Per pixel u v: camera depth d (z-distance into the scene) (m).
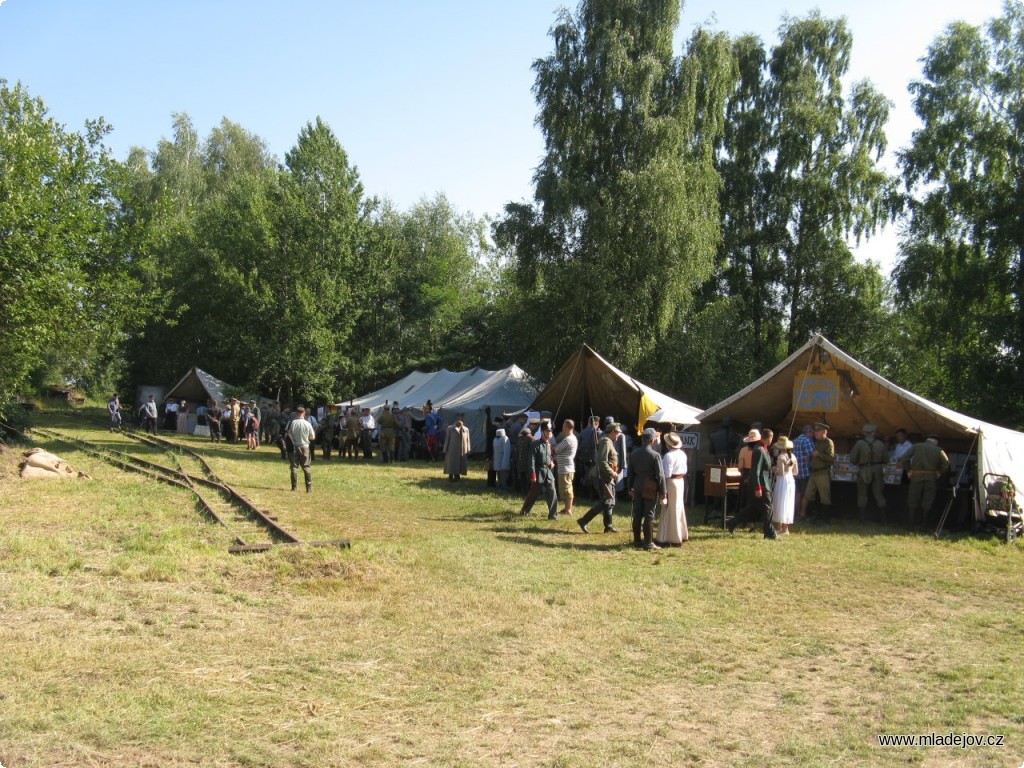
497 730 5.12
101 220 20.58
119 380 48.84
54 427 33.34
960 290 31.45
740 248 37.94
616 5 31.22
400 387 35.34
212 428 33.56
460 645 6.78
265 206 40.56
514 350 44.44
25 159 17.48
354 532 12.18
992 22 32.56
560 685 5.98
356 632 7.01
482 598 8.27
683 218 28.97
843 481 16.12
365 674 6.03
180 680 5.70
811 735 5.19
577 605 8.21
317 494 16.83
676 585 9.35
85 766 4.40
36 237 17.05
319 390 41.06
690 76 30.62
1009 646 7.27
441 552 10.63
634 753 4.84
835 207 36.41
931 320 32.91
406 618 7.48
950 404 33.38
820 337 15.09
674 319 30.31
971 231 32.12
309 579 8.73
